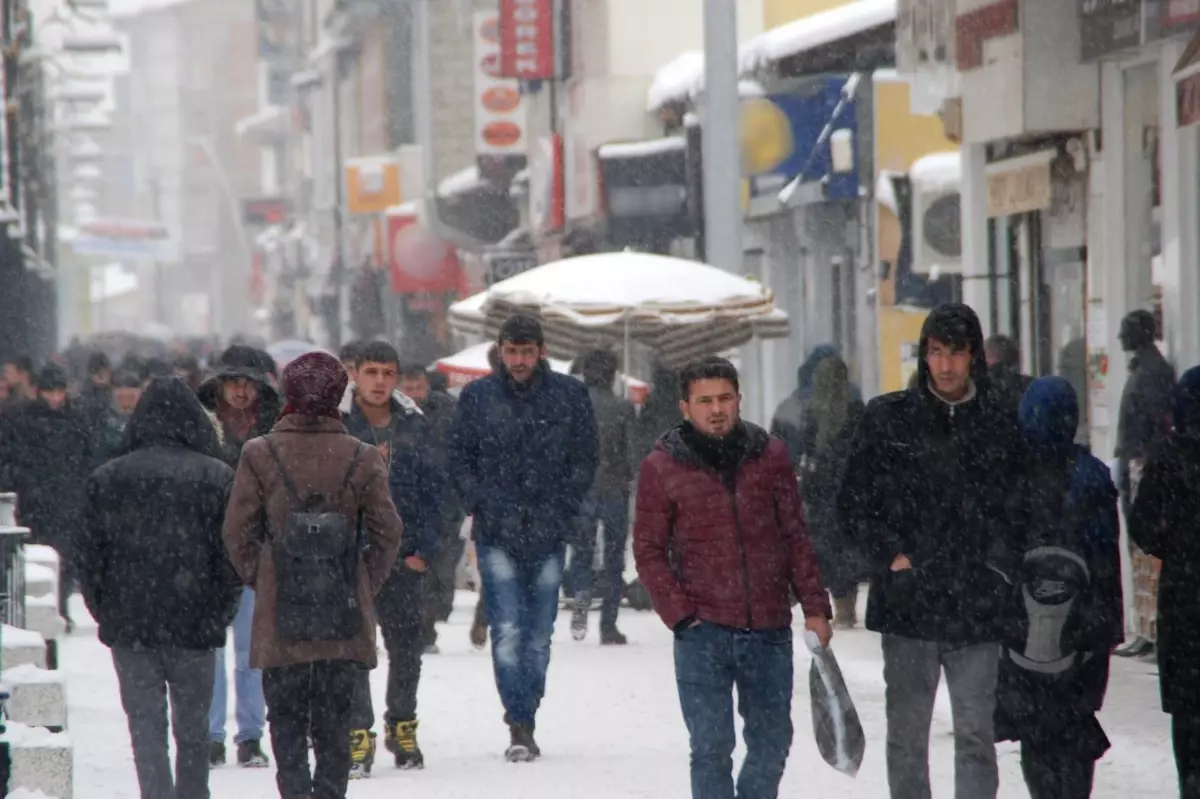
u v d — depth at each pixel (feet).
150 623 93.40
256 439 90.48
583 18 357.00
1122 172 174.29
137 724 94.63
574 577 181.16
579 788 109.91
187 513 93.66
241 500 89.66
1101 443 178.19
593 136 350.23
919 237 222.48
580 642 179.63
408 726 117.08
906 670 85.30
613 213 314.76
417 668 117.19
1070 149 183.73
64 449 199.41
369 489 90.48
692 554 87.10
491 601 120.88
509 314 210.18
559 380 123.03
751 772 87.81
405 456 116.67
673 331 226.99
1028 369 197.88
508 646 120.16
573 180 359.66
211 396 119.65
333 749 90.63
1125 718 126.62
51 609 140.67
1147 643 153.58
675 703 141.59
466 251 482.69
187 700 95.04
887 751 86.48
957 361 84.17
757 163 258.37
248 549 89.81
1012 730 86.33
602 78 349.82
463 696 147.64
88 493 93.66
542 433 121.60
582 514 177.88
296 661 88.69
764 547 86.99
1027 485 84.64
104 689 155.94
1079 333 185.88
